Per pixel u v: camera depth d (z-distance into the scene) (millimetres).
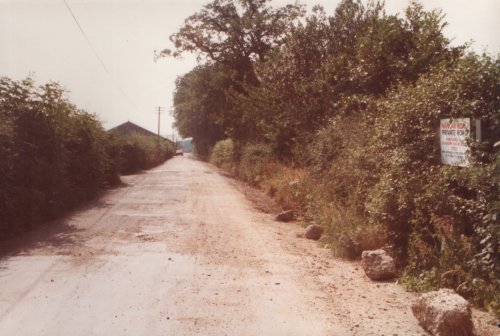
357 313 5148
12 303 5254
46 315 4902
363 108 13242
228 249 8328
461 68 6855
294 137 17422
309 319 4941
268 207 14586
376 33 14031
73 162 14648
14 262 7148
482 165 5965
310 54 17609
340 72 14781
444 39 12203
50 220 11289
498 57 6480
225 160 39844
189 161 63781
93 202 14914
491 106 6203
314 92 15906
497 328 4664
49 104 11859
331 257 7898
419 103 7289
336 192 10586
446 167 6449
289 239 9422
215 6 32188
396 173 7406
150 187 20703
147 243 8703
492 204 5516
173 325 4703
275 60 18281
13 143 9688
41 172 10906
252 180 22484
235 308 5246
